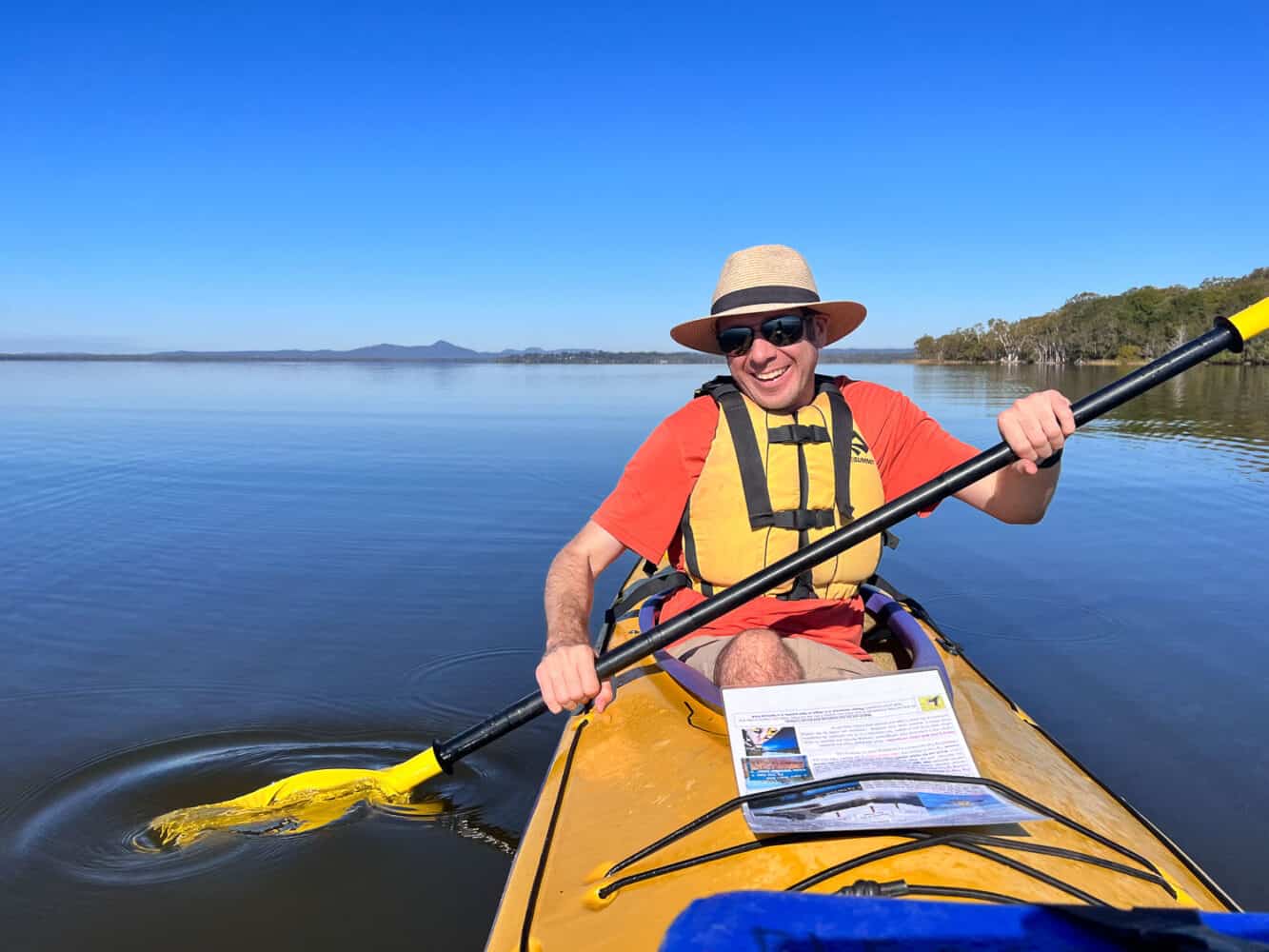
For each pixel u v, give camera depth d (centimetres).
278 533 658
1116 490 848
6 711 346
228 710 350
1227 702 367
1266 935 87
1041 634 450
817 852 148
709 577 242
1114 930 86
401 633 443
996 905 89
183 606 485
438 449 1152
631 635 274
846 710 181
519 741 323
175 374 4638
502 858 250
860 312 246
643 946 134
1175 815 283
